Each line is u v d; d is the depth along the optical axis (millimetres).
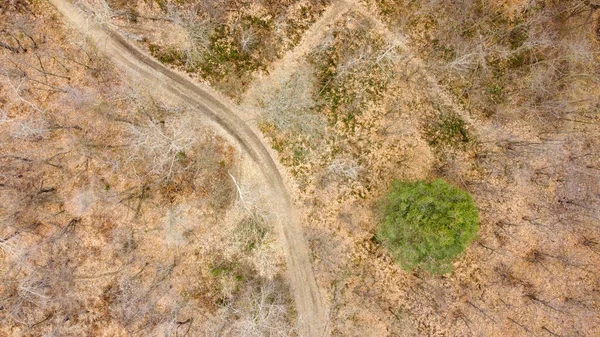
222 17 28078
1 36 27391
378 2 28266
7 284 27859
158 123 28047
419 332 28250
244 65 28109
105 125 27938
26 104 27609
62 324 27938
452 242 22984
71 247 27875
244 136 28094
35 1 27688
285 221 28250
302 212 28203
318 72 28250
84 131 27859
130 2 27891
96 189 27797
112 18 27844
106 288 27953
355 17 28281
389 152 28281
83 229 27844
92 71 27891
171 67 28031
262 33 28125
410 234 23609
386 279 28266
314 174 28188
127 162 27906
